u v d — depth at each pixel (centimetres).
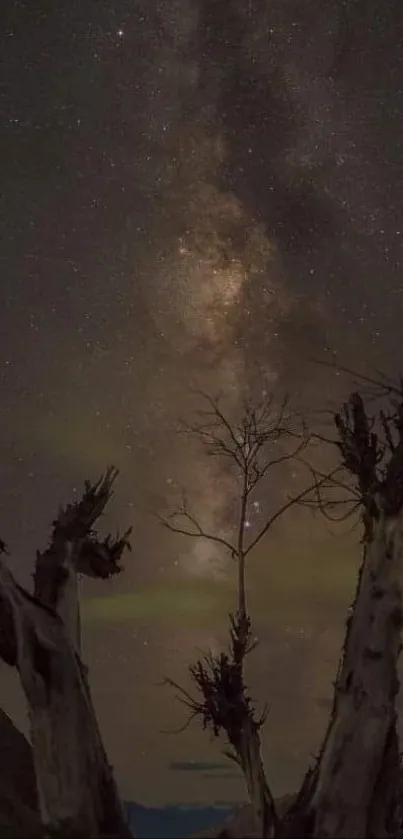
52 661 391
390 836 375
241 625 410
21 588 401
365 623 384
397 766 381
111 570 423
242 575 418
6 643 395
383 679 379
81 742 385
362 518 403
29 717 389
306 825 373
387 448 402
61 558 413
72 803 379
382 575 385
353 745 376
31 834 403
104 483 432
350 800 372
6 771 446
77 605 412
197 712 400
